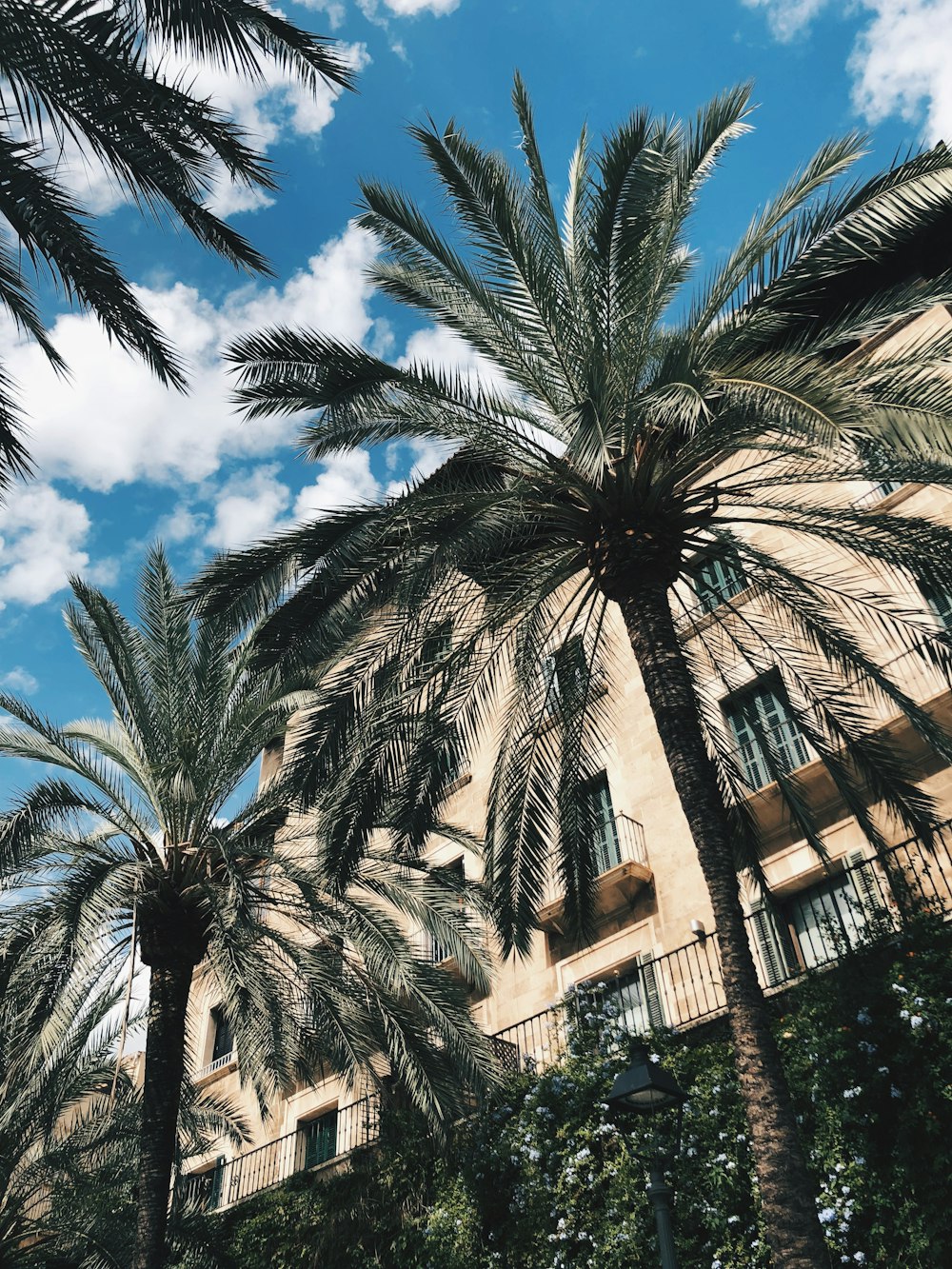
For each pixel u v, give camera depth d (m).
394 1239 15.82
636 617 11.65
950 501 16.20
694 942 14.82
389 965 15.68
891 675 15.33
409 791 13.30
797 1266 7.82
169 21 10.53
